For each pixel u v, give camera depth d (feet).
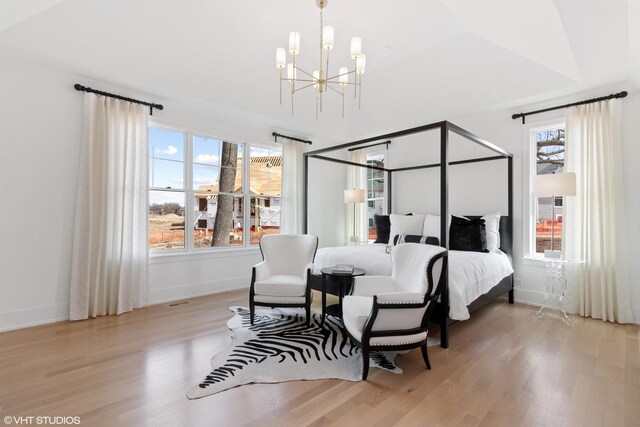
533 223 13.30
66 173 10.53
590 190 11.12
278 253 12.16
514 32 9.86
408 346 7.11
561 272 11.80
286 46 12.14
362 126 17.53
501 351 8.29
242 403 5.91
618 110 10.72
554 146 13.80
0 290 9.46
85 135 10.62
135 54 10.43
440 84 13.50
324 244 18.99
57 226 10.38
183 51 11.05
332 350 8.26
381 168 17.02
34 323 9.93
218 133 14.60
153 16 9.90
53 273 10.30
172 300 13.03
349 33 11.55
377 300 6.80
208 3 10.05
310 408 5.78
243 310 11.69
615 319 10.62
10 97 9.61
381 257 10.87
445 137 8.63
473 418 5.51
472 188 14.83
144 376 6.84
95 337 9.00
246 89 13.33
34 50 9.11
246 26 11.05
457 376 6.98
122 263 11.24
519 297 13.35
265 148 16.74
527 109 13.17
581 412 5.67
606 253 10.77
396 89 14.79
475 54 11.85
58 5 8.76
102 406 5.76
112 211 11.14
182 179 13.82
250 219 16.08
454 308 8.68
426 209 16.53
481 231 12.17
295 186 17.01
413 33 11.57
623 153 10.89
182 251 13.55
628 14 7.46
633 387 6.50
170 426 5.25
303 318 10.84
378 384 6.64
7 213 9.57
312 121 16.48
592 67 9.76
